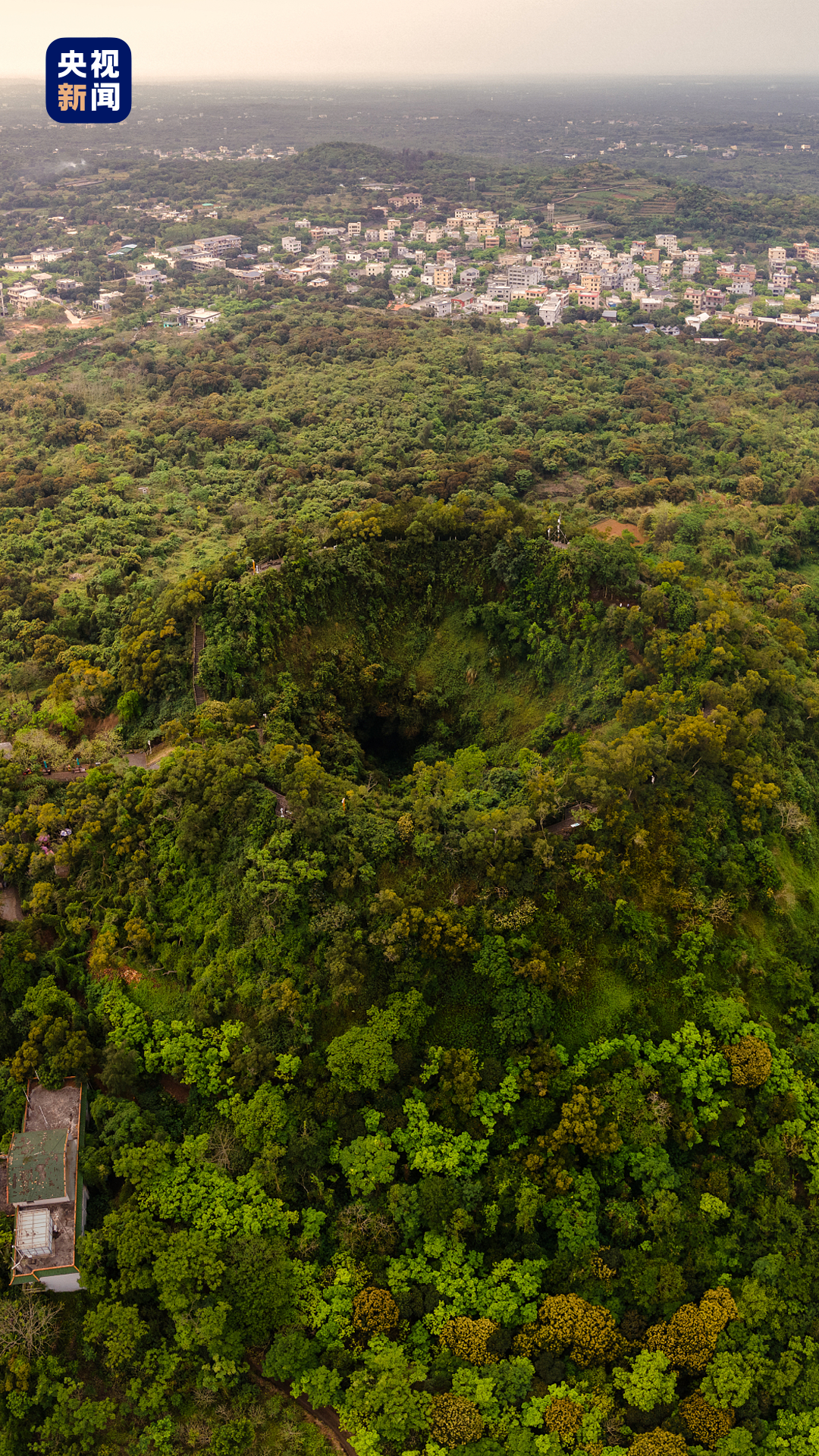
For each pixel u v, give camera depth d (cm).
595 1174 6756
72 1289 6269
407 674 11175
